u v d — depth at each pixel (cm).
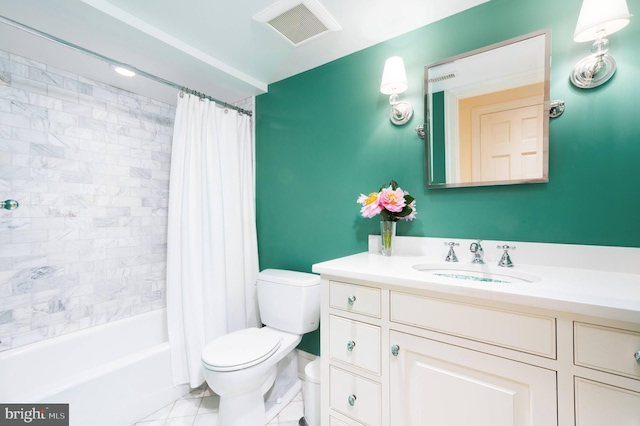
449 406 84
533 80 112
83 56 154
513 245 116
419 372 89
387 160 151
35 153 158
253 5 126
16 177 152
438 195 135
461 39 130
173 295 170
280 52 164
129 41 144
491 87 121
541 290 74
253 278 209
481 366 79
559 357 69
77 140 174
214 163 185
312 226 183
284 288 161
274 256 204
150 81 184
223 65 175
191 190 175
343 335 105
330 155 173
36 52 150
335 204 171
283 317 161
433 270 123
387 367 95
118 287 192
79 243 175
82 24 129
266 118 208
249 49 161
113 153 191
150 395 154
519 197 116
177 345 168
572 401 67
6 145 149
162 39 144
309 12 130
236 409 132
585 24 89
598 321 65
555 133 109
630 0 97
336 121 171
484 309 78
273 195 204
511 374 74
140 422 147
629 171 97
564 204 108
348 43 155
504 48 118
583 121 104
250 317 207
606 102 100
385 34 147
